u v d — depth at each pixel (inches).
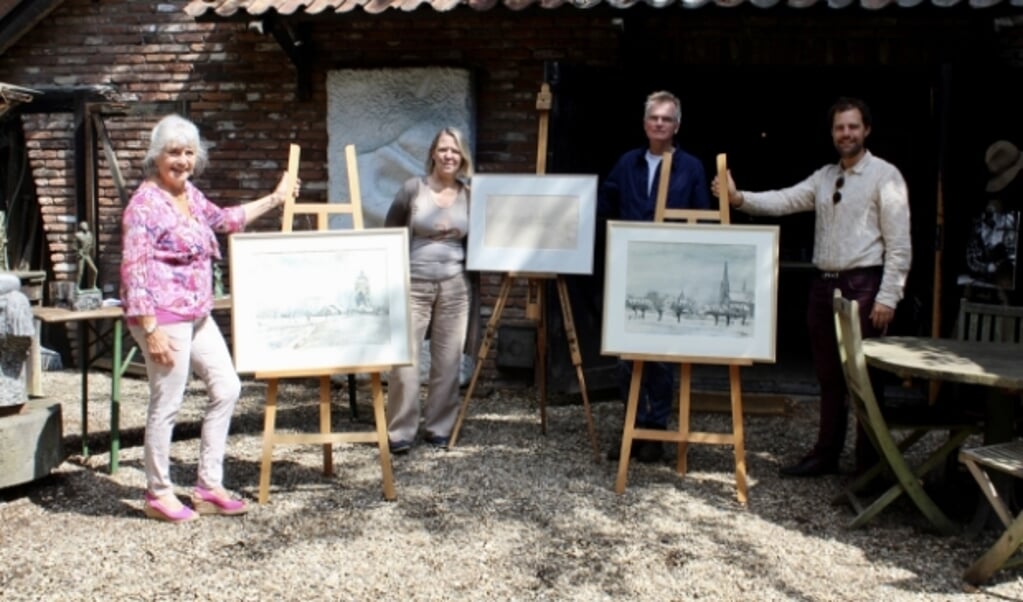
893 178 198.1
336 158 313.1
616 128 301.9
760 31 296.7
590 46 300.4
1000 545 153.6
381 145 309.0
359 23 311.9
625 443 201.2
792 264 409.1
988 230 269.7
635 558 166.9
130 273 174.4
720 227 201.0
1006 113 287.1
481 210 231.6
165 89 329.7
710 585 156.6
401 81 305.4
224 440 189.8
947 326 282.8
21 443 192.5
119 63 332.2
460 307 231.8
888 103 382.6
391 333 198.4
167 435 183.3
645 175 221.1
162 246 176.9
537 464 220.7
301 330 196.1
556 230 229.6
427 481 207.6
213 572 160.9
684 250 201.6
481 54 306.7
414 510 189.8
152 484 183.8
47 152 341.7
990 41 281.7
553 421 264.5
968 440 239.9
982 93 285.7
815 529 181.8
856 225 201.2
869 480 192.5
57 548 170.9
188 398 290.5
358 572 160.7
